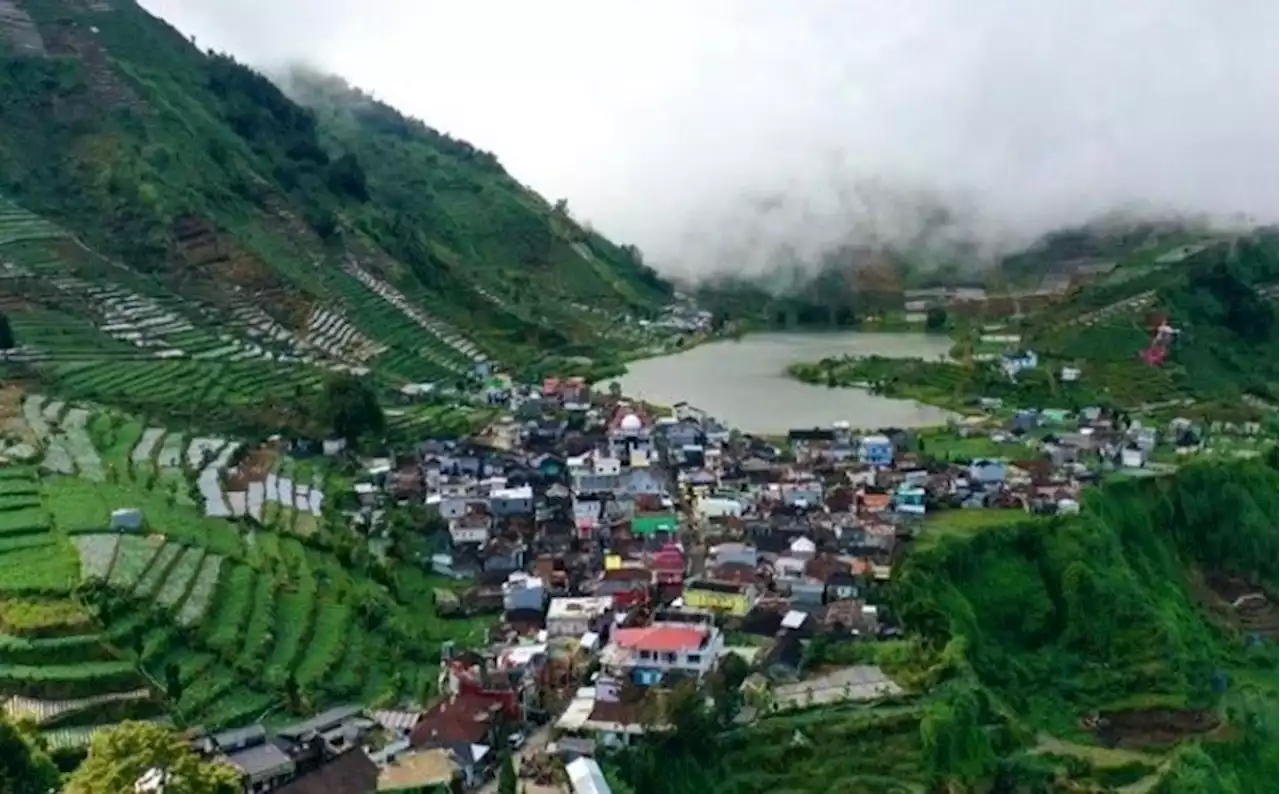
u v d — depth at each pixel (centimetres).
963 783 13388
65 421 19975
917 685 14600
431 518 19450
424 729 12662
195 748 11225
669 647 13850
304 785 11412
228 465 19812
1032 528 18788
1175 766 14688
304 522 17888
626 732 12750
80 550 14588
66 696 12025
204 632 13462
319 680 13425
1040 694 16362
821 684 14588
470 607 16588
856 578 16712
